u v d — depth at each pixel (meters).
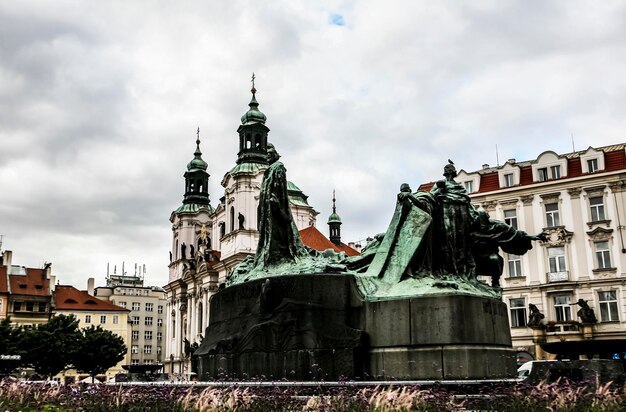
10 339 54.44
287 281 14.23
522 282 45.34
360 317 13.73
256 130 77.94
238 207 74.25
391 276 14.46
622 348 20.67
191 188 96.56
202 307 81.25
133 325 127.00
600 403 9.66
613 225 42.94
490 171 51.78
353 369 13.03
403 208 15.11
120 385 13.54
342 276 14.02
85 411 10.93
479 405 10.23
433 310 13.12
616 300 42.19
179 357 87.56
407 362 13.02
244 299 14.94
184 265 90.56
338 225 82.56
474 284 15.09
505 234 16.17
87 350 58.81
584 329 41.56
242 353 14.01
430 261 14.73
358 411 9.53
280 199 15.89
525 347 43.94
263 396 10.56
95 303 92.88
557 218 45.06
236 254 71.69
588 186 44.19
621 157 43.81
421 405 9.75
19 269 85.06
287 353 13.38
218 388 11.63
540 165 46.44
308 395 11.45
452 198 15.57
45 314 80.31
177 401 10.70
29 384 14.83
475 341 13.11
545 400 9.90
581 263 43.62
